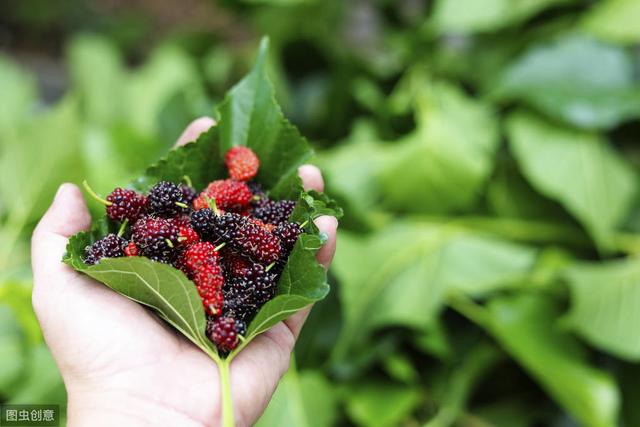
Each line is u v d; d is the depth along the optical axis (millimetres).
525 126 594
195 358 362
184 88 696
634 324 515
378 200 612
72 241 362
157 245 354
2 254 603
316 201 371
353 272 548
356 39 792
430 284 561
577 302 524
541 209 611
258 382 364
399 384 554
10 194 631
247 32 1126
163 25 1336
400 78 692
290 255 361
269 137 415
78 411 351
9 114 761
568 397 508
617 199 572
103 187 599
